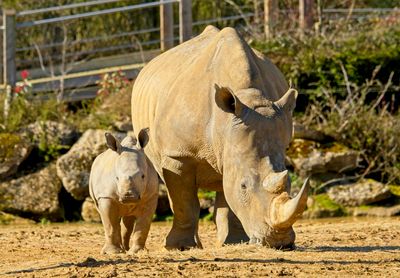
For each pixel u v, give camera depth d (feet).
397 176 115.96
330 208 110.52
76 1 167.43
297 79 125.80
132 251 70.69
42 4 167.22
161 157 69.92
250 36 137.39
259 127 61.26
